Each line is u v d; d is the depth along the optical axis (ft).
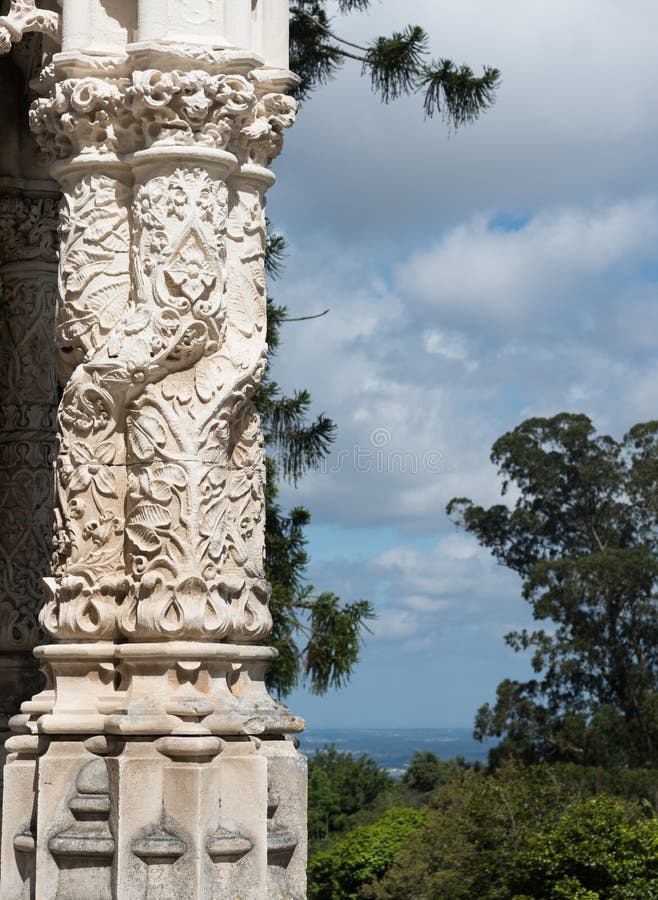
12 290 27.81
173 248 18.44
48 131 19.66
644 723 150.71
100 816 17.54
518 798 82.28
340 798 171.73
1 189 27.61
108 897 17.25
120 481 18.48
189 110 18.54
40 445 27.40
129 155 18.97
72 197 19.33
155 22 18.78
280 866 18.57
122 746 17.54
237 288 19.25
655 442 175.63
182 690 17.70
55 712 18.01
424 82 49.19
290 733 19.45
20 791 18.44
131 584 18.10
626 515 175.63
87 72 19.15
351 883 112.68
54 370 27.71
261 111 19.98
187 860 17.10
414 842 94.17
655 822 65.92
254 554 19.27
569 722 152.76
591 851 63.77
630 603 161.38
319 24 49.47
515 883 66.44
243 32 19.26
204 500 18.22
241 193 19.51
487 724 161.27
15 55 27.58
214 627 18.01
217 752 17.46
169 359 18.34
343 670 50.55
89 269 18.95
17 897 18.16
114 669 18.17
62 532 18.69
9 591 26.58
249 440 19.26
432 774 182.19
